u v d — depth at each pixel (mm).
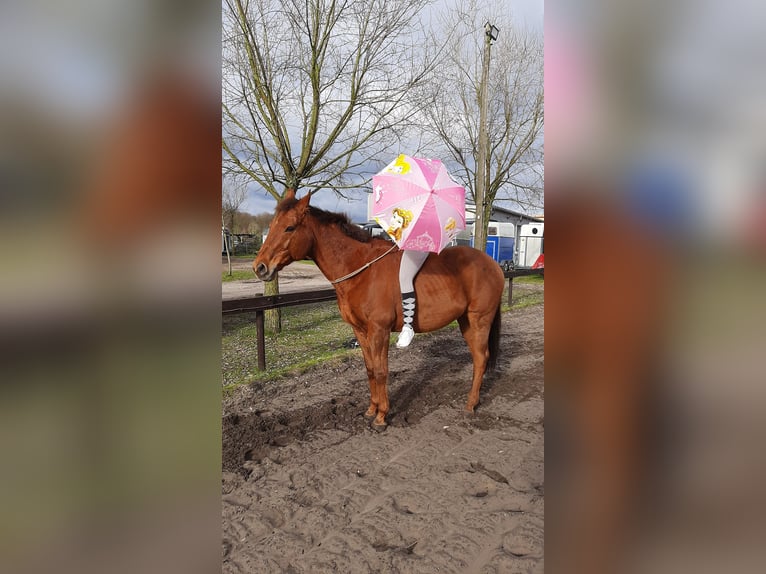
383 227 3201
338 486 2771
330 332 7453
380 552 2145
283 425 3680
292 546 2197
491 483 2779
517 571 1968
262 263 3346
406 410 4039
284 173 6914
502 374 5113
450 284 3721
